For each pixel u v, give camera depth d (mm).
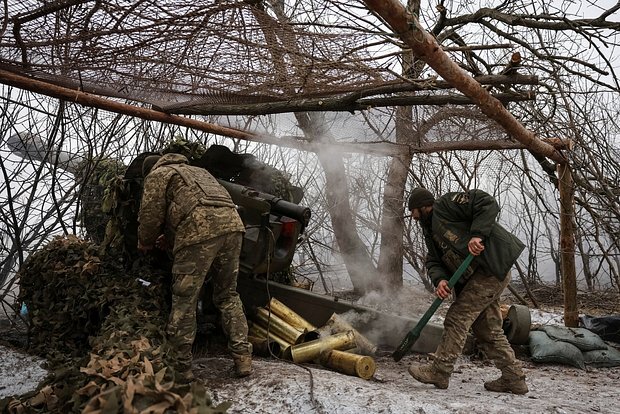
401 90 3768
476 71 3900
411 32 2699
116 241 4418
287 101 4289
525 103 5797
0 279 6391
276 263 4512
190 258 3479
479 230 3477
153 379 2355
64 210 6289
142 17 3039
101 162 6492
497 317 3723
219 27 3158
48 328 4254
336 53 3461
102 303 3936
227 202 3648
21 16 3029
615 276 6984
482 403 3215
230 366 3846
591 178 6492
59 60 3734
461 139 5809
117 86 4273
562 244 6312
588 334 5121
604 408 3430
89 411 2139
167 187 3607
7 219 5910
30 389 3664
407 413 2926
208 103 4672
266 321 4535
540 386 4039
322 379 3389
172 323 3428
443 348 3660
